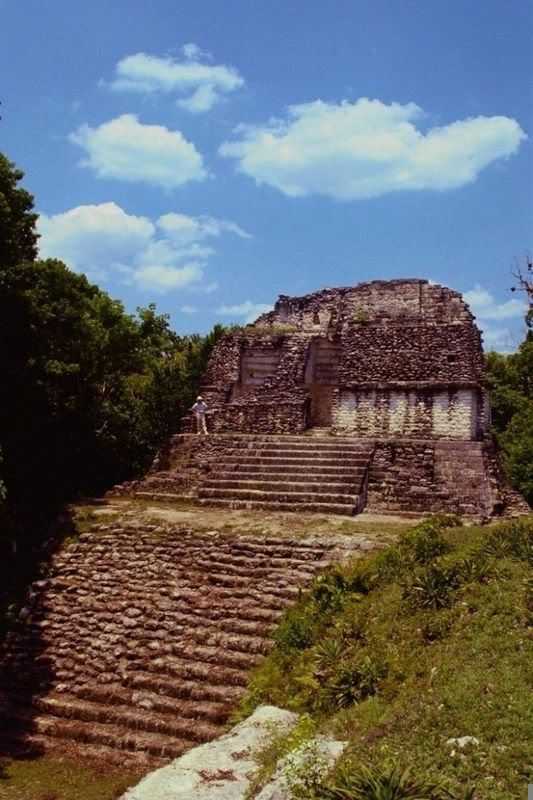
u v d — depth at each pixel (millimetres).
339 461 18891
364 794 5578
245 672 11062
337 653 9797
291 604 12438
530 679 7301
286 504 17406
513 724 6605
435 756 6344
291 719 8539
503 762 6117
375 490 18156
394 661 8914
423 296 26031
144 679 11492
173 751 9906
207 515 16781
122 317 24203
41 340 17250
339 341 26031
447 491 18000
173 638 12383
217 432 23656
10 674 12734
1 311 15977
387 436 22281
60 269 19234
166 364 30359
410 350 22703
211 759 7617
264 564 13820
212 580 13672
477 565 10320
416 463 18734
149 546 15125
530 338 36500
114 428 23922
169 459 21422
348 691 8672
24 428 18703
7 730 11156
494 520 17469
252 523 15750
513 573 10031
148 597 13586
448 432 21672
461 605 9570
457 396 21750
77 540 15922
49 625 13578
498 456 23781
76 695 11797
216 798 6793
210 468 19828
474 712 6906
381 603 10797
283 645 10898
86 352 22172
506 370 39219
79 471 22141
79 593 14227
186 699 10977
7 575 15430
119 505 18281
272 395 24641
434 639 9203
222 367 26688
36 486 20062
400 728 7047
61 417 21344
